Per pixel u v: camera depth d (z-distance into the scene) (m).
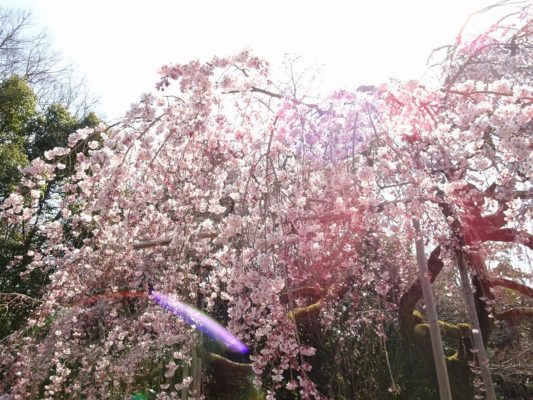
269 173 3.41
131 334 4.80
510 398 8.84
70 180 3.77
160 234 4.61
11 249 7.50
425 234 4.22
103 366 4.65
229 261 3.53
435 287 8.29
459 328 6.68
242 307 2.93
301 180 3.49
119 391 5.27
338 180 3.14
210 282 5.05
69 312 4.58
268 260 2.79
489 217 4.64
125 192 3.75
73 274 4.30
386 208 3.32
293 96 3.41
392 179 3.46
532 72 4.63
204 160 3.70
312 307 5.83
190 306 4.32
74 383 4.85
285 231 3.18
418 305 8.74
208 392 6.44
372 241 4.65
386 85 2.91
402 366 7.60
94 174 3.37
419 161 3.31
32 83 12.55
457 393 6.36
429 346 6.46
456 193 3.50
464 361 6.47
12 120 10.41
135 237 4.65
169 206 3.87
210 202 3.77
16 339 4.61
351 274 4.62
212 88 2.86
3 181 9.33
